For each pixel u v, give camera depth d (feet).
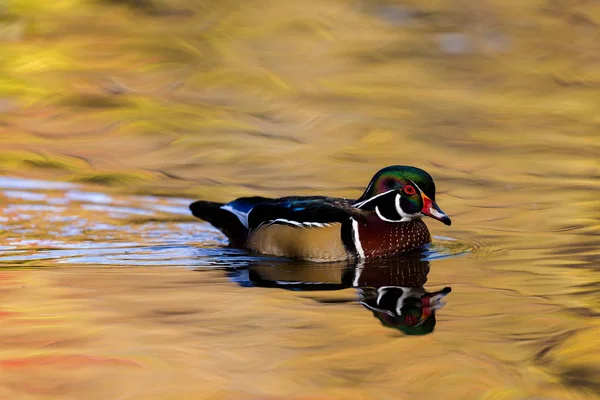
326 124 62.03
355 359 26.86
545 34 83.92
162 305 31.58
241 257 39.34
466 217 44.98
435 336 28.60
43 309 30.99
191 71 72.79
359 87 70.28
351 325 29.71
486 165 54.19
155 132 60.18
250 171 53.11
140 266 37.19
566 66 75.82
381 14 89.86
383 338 28.45
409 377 25.64
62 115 63.31
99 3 86.22
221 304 31.76
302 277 35.91
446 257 38.78
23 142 57.62
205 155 55.93
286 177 51.93
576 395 24.59
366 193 40.78
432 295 33.01
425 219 44.80
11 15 81.35
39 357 26.86
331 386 25.11
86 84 68.95
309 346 27.76
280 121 62.90
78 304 31.60
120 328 29.19
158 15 85.56
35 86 67.72
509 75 73.87
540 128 61.77
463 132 60.70
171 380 25.41
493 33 84.28
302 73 73.41
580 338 28.30
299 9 89.97
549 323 29.66
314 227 39.60
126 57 74.79
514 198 48.01
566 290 33.32
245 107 65.57
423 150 56.95
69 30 79.15
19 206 46.34
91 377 25.57
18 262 37.40
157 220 44.88
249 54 77.25
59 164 53.62
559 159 55.42
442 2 93.71
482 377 25.63
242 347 27.71
